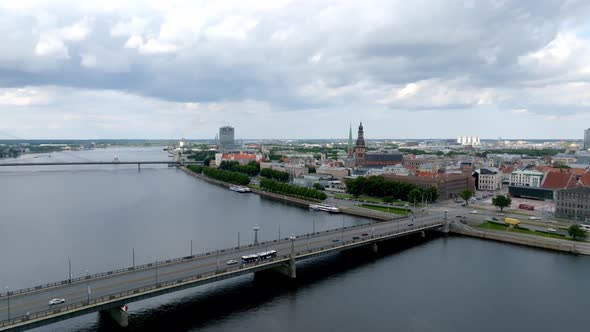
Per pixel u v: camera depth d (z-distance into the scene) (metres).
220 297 143.62
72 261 178.38
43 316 105.25
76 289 124.25
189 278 131.75
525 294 145.38
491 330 120.62
